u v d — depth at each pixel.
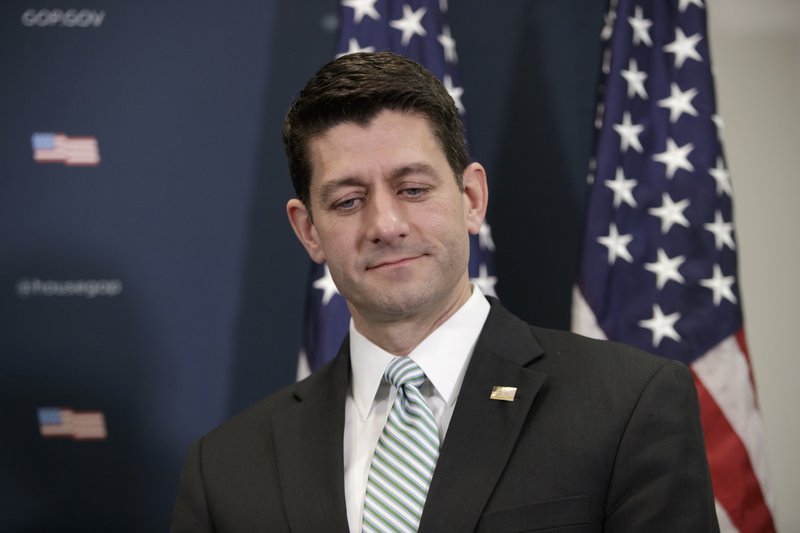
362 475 2.46
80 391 5.06
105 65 5.09
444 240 2.38
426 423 2.41
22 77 5.08
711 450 4.28
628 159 4.51
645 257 4.44
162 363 5.08
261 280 5.09
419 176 2.35
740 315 4.41
